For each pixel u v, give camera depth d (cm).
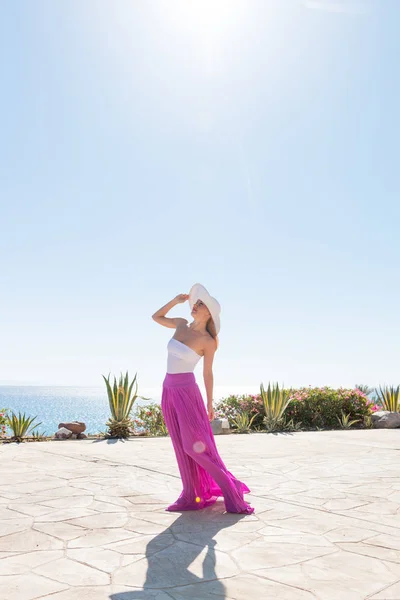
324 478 576
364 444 926
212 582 268
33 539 342
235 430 1253
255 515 408
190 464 428
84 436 1054
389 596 250
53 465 657
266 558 305
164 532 359
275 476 589
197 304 438
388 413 1421
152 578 273
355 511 422
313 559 303
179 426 429
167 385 433
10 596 248
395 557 307
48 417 9638
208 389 435
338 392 1455
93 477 571
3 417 1023
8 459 710
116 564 295
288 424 1309
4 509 425
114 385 1073
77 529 366
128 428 1060
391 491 504
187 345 431
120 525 377
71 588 259
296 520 393
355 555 311
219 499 464
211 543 334
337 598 247
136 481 548
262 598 247
